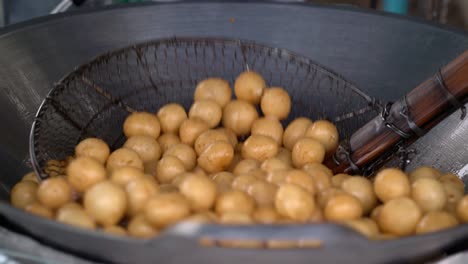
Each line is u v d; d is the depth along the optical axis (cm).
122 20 85
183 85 88
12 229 58
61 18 82
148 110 87
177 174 71
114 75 84
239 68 88
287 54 83
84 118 80
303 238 49
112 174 66
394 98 84
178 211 58
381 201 68
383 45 84
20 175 74
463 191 70
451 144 78
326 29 86
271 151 76
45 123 75
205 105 81
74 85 80
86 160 65
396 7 114
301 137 80
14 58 78
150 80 86
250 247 51
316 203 65
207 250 51
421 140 80
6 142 74
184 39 81
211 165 74
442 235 52
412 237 52
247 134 83
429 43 81
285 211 61
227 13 87
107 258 54
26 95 77
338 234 49
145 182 63
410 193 66
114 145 83
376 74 85
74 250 55
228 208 61
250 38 88
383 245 51
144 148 76
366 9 85
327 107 86
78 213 58
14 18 106
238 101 83
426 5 128
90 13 84
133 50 82
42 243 57
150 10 86
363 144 72
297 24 86
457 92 66
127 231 61
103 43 85
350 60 86
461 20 127
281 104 82
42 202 62
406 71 83
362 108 84
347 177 71
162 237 50
